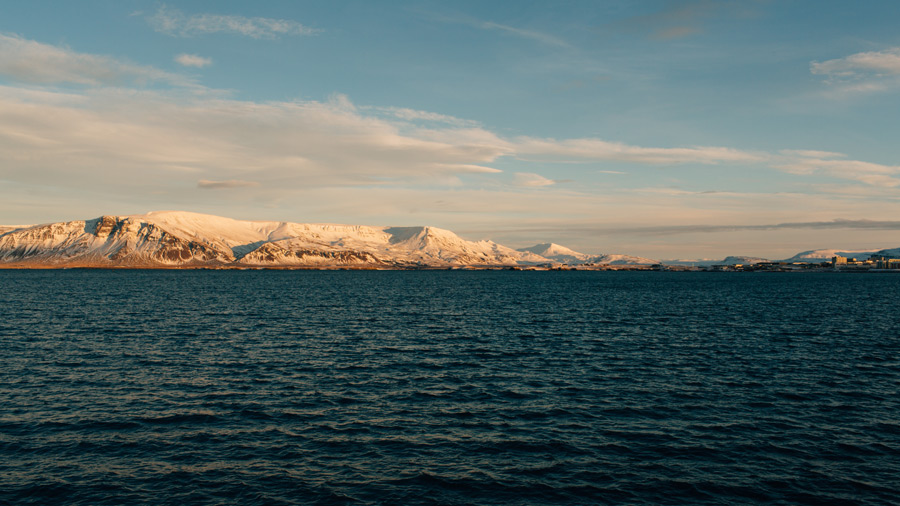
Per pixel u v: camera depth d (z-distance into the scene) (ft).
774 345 204.23
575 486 83.35
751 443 100.53
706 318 298.76
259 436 103.30
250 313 320.70
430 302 420.36
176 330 240.73
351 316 307.58
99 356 176.76
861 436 103.96
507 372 157.38
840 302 419.33
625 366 165.89
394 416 115.55
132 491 80.94
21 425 107.24
